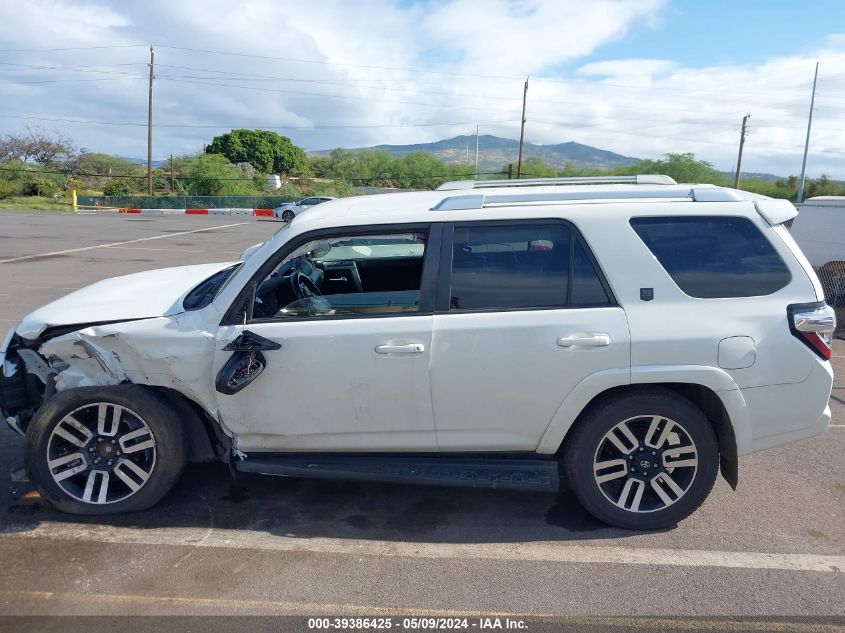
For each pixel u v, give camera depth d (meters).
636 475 3.69
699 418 3.58
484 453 3.74
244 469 3.75
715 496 4.20
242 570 3.34
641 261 3.57
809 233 11.22
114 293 4.36
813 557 3.50
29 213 36.12
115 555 3.46
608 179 4.30
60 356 3.77
